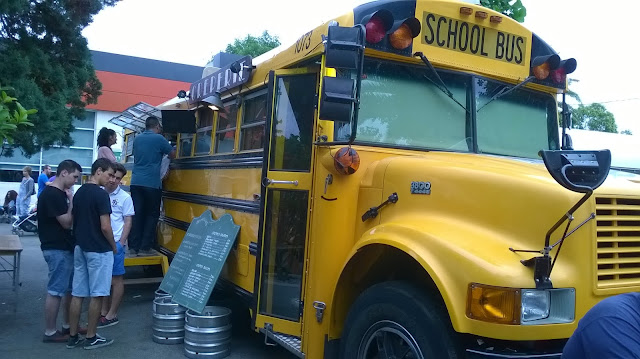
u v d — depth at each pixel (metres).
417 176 3.61
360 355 3.53
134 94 23.97
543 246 2.99
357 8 4.02
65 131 10.26
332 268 3.87
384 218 3.76
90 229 5.18
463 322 2.91
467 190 3.34
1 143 3.59
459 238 3.15
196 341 5.00
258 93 5.18
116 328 6.04
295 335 4.19
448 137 4.35
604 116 28.72
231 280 5.35
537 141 4.80
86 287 5.29
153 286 8.16
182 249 5.92
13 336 5.66
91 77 11.09
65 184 5.50
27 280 8.48
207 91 6.39
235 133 5.59
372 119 4.12
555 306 2.90
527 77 4.67
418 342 3.14
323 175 3.98
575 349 1.95
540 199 3.04
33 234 14.88
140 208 7.23
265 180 4.47
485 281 2.86
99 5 9.77
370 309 3.46
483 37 4.48
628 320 1.85
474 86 4.46
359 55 3.44
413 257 3.18
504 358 2.88
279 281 4.37
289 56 4.54
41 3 8.92
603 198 3.06
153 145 7.25
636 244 3.18
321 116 3.43
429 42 4.24
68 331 5.62
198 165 6.50
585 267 2.96
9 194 17.84
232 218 5.39
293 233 4.27
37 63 8.78
